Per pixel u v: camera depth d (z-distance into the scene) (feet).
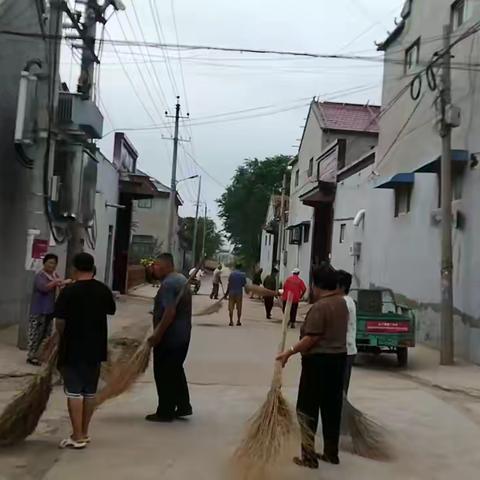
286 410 17.95
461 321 46.26
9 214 45.75
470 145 45.98
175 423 23.81
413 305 56.95
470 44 46.98
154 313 24.14
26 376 31.01
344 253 86.17
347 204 85.81
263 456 17.38
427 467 20.17
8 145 45.09
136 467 18.49
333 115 108.17
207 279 191.62
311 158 113.60
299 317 75.72
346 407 21.18
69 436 21.49
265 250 193.06
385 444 21.47
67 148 54.65
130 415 24.81
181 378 24.58
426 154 55.88
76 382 19.92
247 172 241.35
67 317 19.85
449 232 43.86
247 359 41.01
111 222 88.28
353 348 22.81
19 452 19.67
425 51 58.08
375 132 104.47
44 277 33.65
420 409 28.43
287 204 152.25
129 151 113.50
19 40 45.65
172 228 126.21
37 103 48.19
